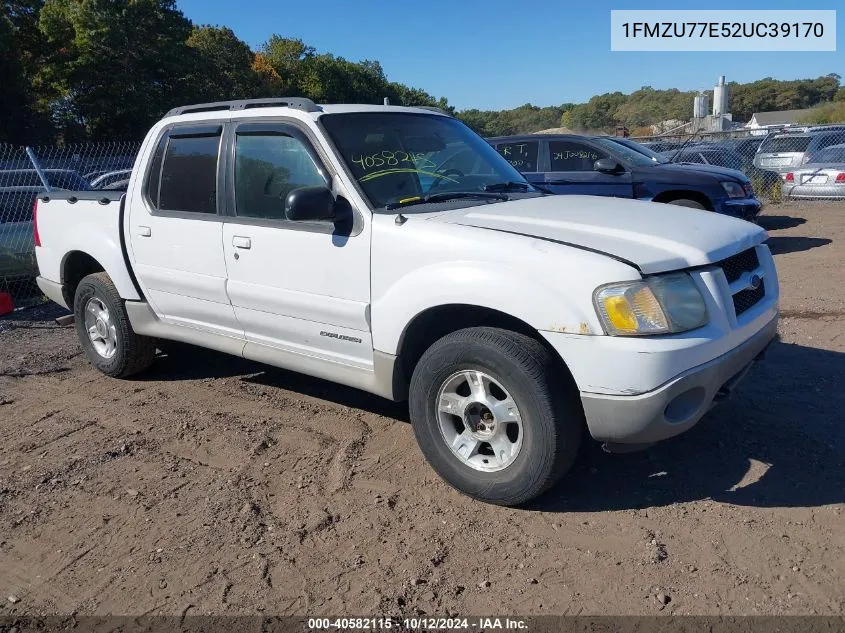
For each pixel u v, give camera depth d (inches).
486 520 137.3
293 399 204.2
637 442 128.3
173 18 1831.9
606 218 148.6
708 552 124.0
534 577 120.0
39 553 134.0
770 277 154.9
